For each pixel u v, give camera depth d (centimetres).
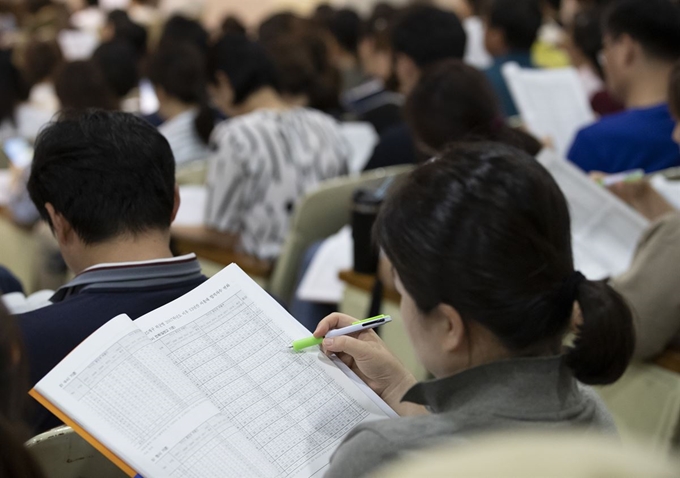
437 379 167
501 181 163
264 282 453
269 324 195
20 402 143
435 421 162
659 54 421
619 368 168
